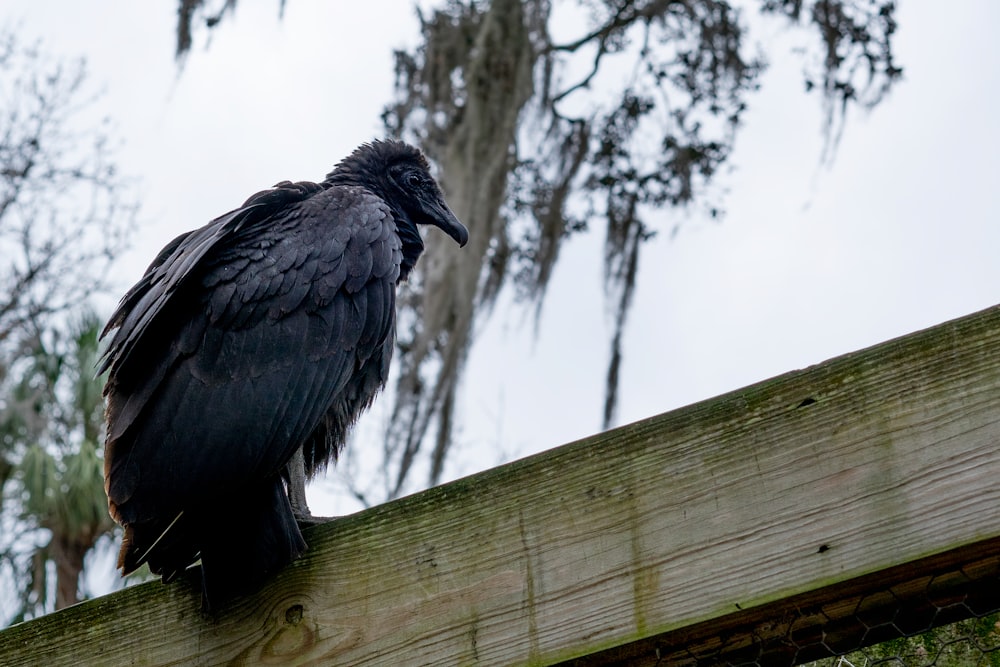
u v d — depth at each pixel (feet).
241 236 10.59
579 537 7.12
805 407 6.79
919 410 6.50
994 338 6.45
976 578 6.46
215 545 8.46
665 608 6.76
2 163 31.89
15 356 27.71
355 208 11.44
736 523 6.75
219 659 8.00
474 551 7.40
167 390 9.25
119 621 8.41
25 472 23.76
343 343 10.25
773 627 6.82
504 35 30.32
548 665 6.93
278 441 9.25
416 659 7.30
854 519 6.47
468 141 29.22
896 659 6.84
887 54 28.71
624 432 7.22
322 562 7.92
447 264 28.07
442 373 27.17
